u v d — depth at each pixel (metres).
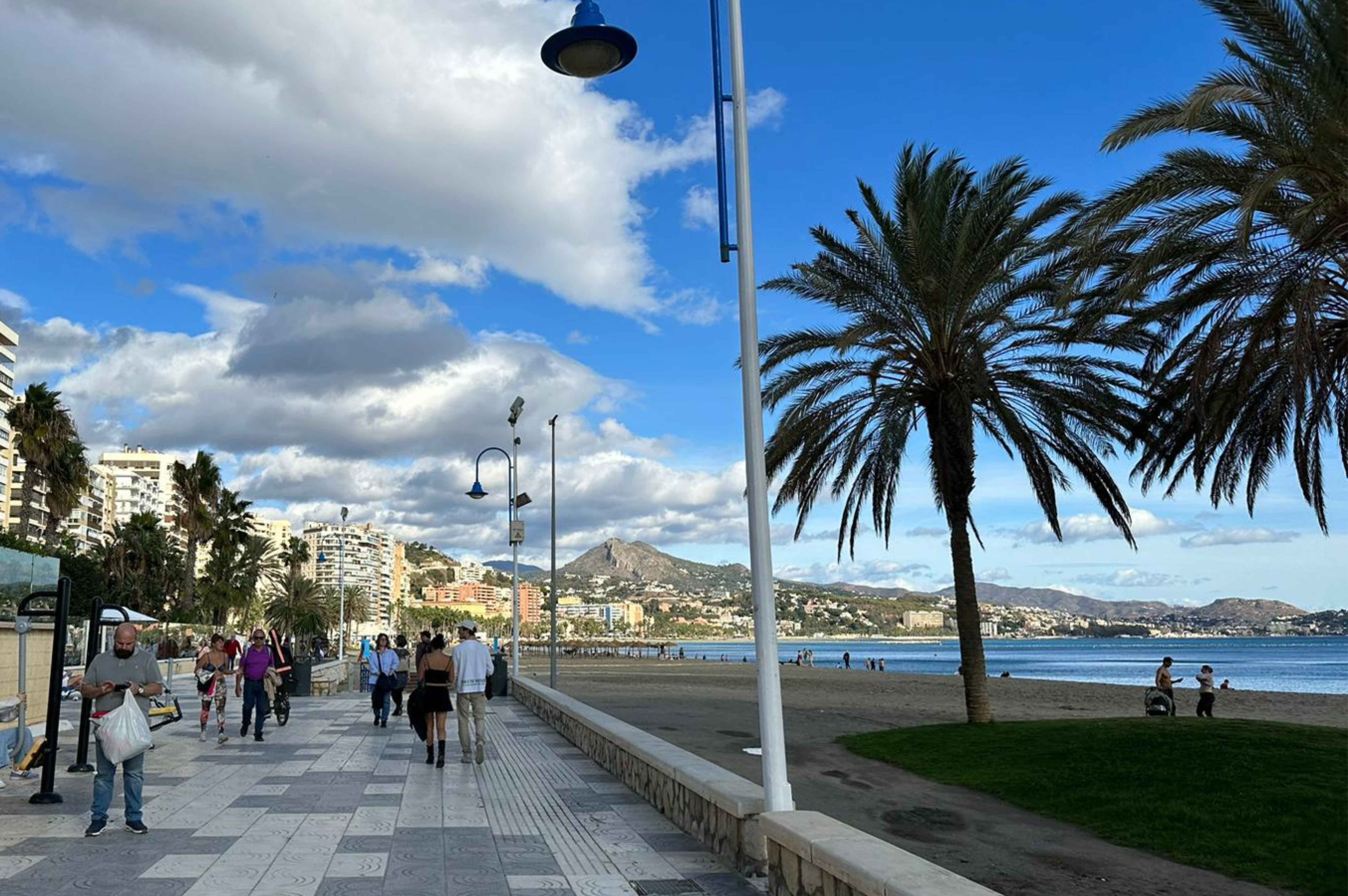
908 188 17.27
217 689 14.88
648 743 10.12
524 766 12.12
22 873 6.40
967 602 18.48
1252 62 11.95
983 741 16.20
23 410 49.44
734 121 7.24
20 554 13.79
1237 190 12.47
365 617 120.62
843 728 22.36
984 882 8.77
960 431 18.09
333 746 14.32
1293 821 10.00
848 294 17.70
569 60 7.86
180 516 62.34
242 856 6.99
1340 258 12.27
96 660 7.80
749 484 6.76
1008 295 17.30
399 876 6.48
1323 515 14.41
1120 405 16.92
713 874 6.61
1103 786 12.24
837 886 4.77
